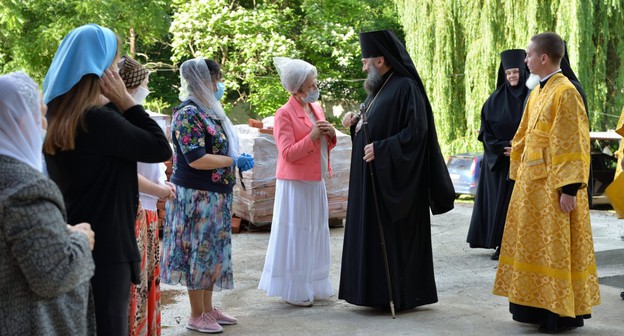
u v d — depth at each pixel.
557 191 5.00
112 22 19.78
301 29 23.47
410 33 19.47
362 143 5.78
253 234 9.80
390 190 5.52
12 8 18.38
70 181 3.12
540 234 5.06
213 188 5.02
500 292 5.36
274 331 5.22
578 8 17.12
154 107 23.44
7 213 2.44
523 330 5.21
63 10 19.89
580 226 5.05
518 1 17.80
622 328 5.28
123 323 3.19
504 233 5.36
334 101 27.73
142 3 20.83
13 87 2.56
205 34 20.92
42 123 2.75
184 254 5.02
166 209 5.11
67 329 2.62
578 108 4.96
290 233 5.93
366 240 5.67
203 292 5.22
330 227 10.31
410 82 5.65
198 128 4.90
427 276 5.84
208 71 4.99
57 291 2.50
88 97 3.11
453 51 19.11
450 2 18.91
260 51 21.28
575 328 5.27
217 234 5.05
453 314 5.69
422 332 5.15
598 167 17.23
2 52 20.08
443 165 5.77
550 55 5.09
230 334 5.16
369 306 5.69
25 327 2.51
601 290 6.55
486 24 18.06
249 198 9.64
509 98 8.12
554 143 4.98
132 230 3.25
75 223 3.11
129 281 3.24
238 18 20.83
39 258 2.45
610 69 18.73
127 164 3.20
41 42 19.00
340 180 9.97
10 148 2.56
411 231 5.74
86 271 2.61
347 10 23.64
